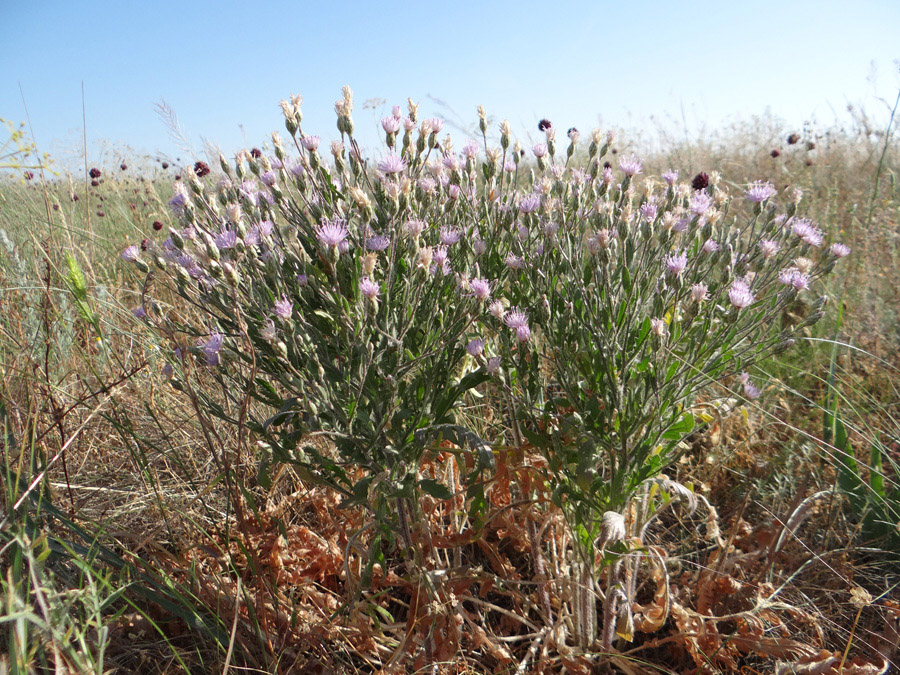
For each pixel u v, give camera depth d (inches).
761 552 24.8
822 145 78.9
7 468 19.8
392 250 19.1
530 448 22.6
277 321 19.6
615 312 20.9
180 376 28.3
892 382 33.5
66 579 21.9
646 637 24.4
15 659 14.9
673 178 24.2
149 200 64.6
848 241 47.2
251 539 25.1
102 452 31.0
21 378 29.0
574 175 24.2
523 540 24.4
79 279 27.1
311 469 20.6
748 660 23.5
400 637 23.1
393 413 19.8
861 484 27.1
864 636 23.2
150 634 22.3
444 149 25.1
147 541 23.2
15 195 54.1
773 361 35.8
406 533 21.6
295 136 20.6
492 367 20.1
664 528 28.7
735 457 30.2
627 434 19.8
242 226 19.6
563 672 22.4
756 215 23.0
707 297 21.8
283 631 22.5
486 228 23.7
